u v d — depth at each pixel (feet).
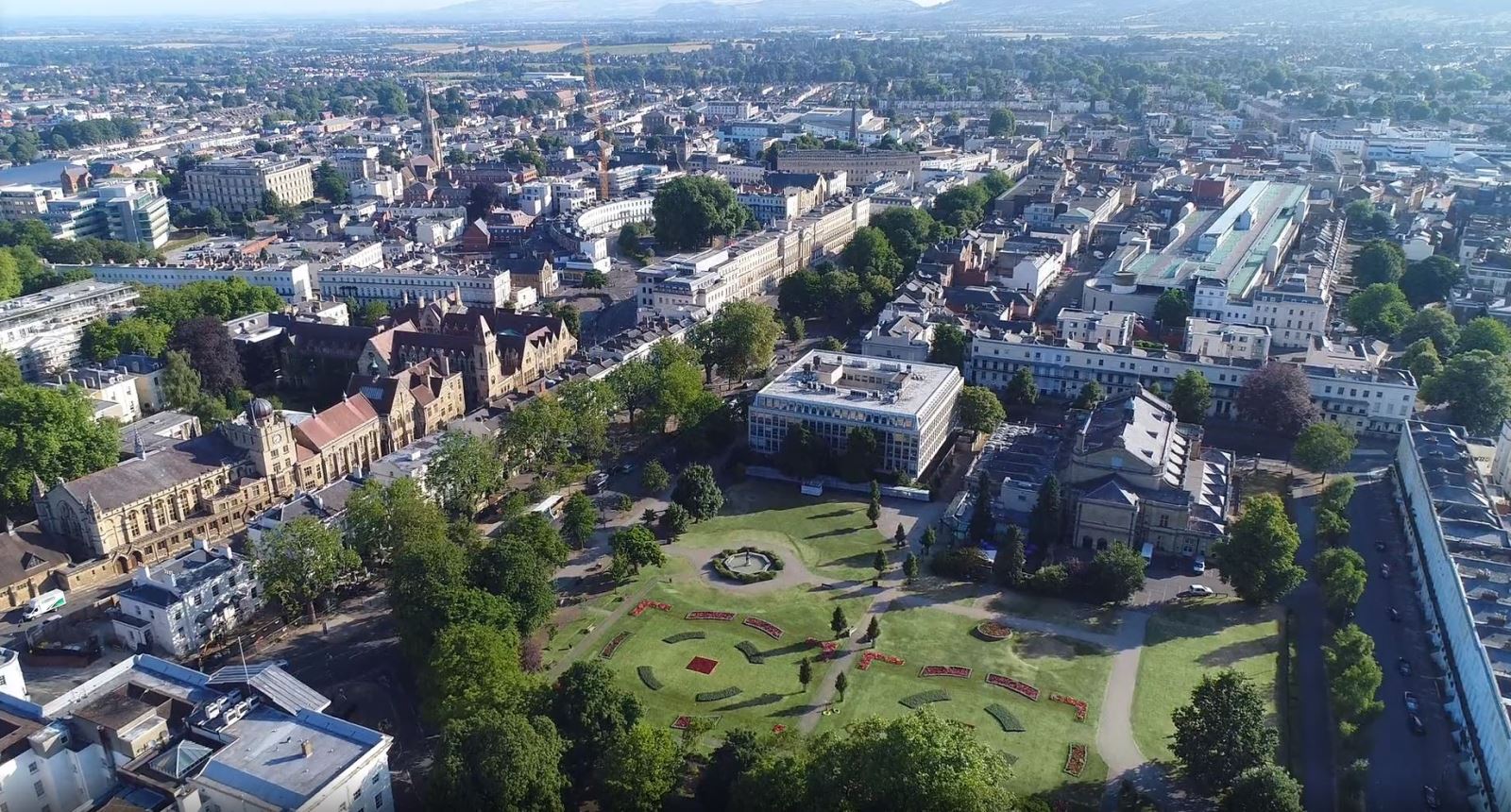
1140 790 608.19
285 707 584.81
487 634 650.43
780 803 540.52
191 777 540.93
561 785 567.59
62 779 568.00
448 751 557.74
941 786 511.40
